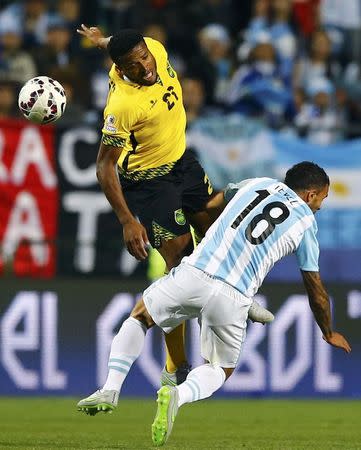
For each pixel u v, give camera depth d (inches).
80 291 1499.8
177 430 1163.3
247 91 1782.7
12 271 1483.8
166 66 1008.2
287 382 1537.9
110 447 971.9
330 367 1544.0
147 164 1030.4
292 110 1808.6
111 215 1509.6
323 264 1551.4
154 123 999.6
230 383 1534.2
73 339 1498.5
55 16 1926.7
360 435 1122.7
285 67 1909.4
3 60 1777.8
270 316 984.3
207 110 1790.1
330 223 1557.6
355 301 1545.3
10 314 1482.5
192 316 908.6
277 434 1126.4
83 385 1501.0
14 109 1571.1
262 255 888.9
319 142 1573.6
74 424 1216.8
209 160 1537.9
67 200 1493.6
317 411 1387.8
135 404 1444.4
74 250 1501.0
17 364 1488.7
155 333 1514.5
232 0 2075.5
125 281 1509.6
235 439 1068.5
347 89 1942.7
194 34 2004.2
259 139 1551.4
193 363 1498.5
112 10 1968.5
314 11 2058.3
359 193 1566.2
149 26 1905.8
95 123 1503.4
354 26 2113.7
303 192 931.3
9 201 1470.2
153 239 1038.4
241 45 1927.9
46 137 1485.0
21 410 1353.3
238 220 894.4
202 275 883.4
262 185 921.5
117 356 949.2
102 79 1806.1
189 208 1066.7
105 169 971.9
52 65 1777.8
